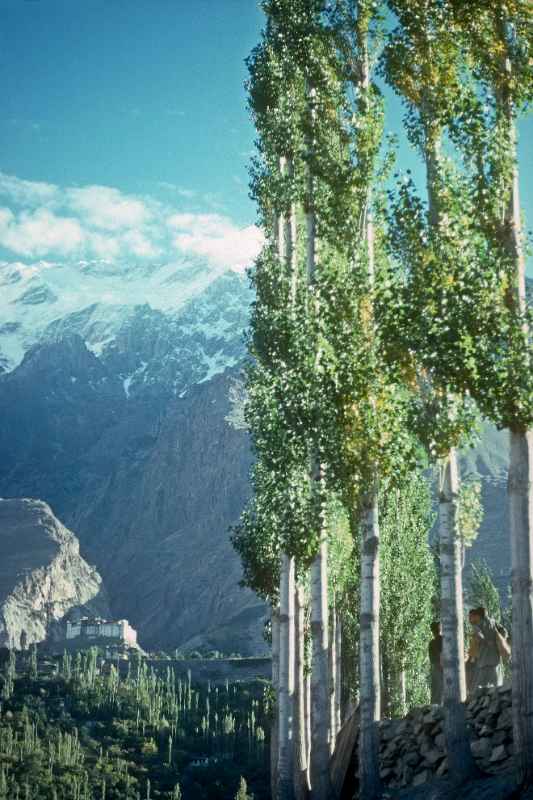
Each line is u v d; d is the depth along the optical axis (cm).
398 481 2381
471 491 2066
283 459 2997
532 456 1880
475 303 1972
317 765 2372
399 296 2102
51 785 17288
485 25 2139
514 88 2102
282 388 2739
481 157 2064
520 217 2050
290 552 2833
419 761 2205
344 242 2708
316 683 2478
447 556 2030
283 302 3522
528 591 1802
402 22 2234
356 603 4406
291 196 3444
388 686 4381
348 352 2425
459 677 1958
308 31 2900
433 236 2062
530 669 1767
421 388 2100
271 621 4012
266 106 3659
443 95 2155
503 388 1895
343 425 2402
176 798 16912
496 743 2028
